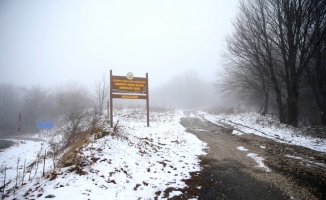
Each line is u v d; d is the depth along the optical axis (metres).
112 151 7.46
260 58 19.19
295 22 16.05
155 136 12.72
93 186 5.03
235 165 7.73
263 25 17.66
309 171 6.93
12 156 15.73
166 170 6.91
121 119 20.20
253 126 16.66
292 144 10.76
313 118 23.08
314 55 16.16
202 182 6.05
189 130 16.20
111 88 15.59
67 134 14.41
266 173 6.82
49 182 5.16
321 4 14.78
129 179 5.80
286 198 5.07
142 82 16.83
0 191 5.50
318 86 18.52
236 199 5.00
